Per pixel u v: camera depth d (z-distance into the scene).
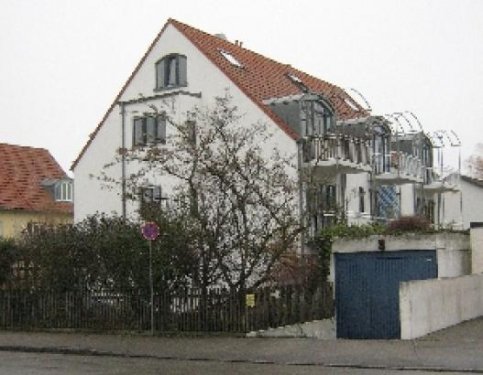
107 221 19.91
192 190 19.14
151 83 30.03
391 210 32.94
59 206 40.09
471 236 24.05
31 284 20.52
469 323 19.59
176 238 18.27
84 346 16.50
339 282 22.89
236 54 31.53
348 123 29.19
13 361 14.71
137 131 29.20
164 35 29.77
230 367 13.34
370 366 12.98
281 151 25.86
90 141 31.34
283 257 19.34
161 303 18.39
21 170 40.94
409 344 15.34
